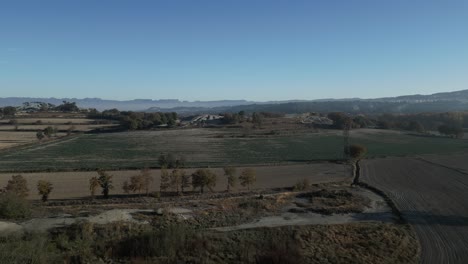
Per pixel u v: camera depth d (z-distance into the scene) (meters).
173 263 25.27
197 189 62.06
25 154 105.44
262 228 37.47
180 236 28.95
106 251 26.75
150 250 27.08
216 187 64.12
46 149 116.00
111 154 107.25
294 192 58.22
